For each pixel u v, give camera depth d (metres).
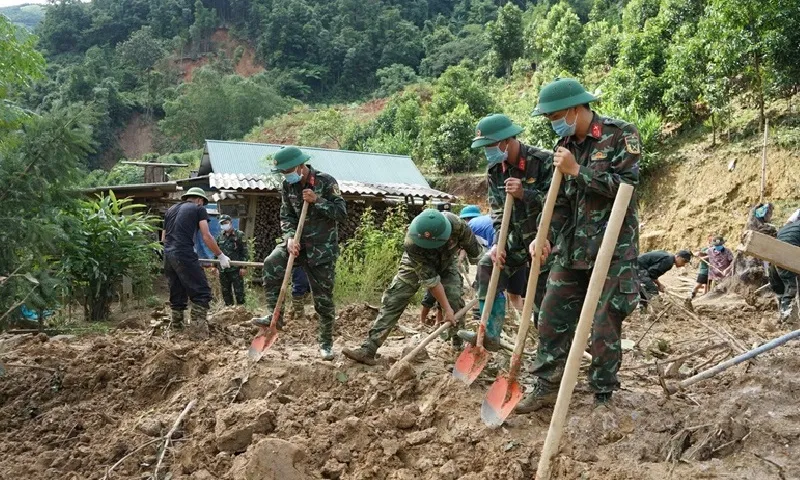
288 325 7.91
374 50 80.38
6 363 6.15
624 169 3.83
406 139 38.41
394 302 5.45
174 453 4.19
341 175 19.28
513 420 3.94
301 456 3.72
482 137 4.52
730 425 3.45
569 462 3.28
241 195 16.77
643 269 9.07
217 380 5.14
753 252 3.50
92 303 11.16
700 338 6.55
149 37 82.62
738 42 16.69
